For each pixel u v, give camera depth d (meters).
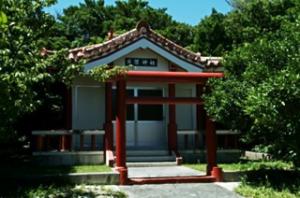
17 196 10.31
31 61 9.83
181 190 11.82
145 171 14.41
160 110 17.95
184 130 17.53
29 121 16.80
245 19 28.62
